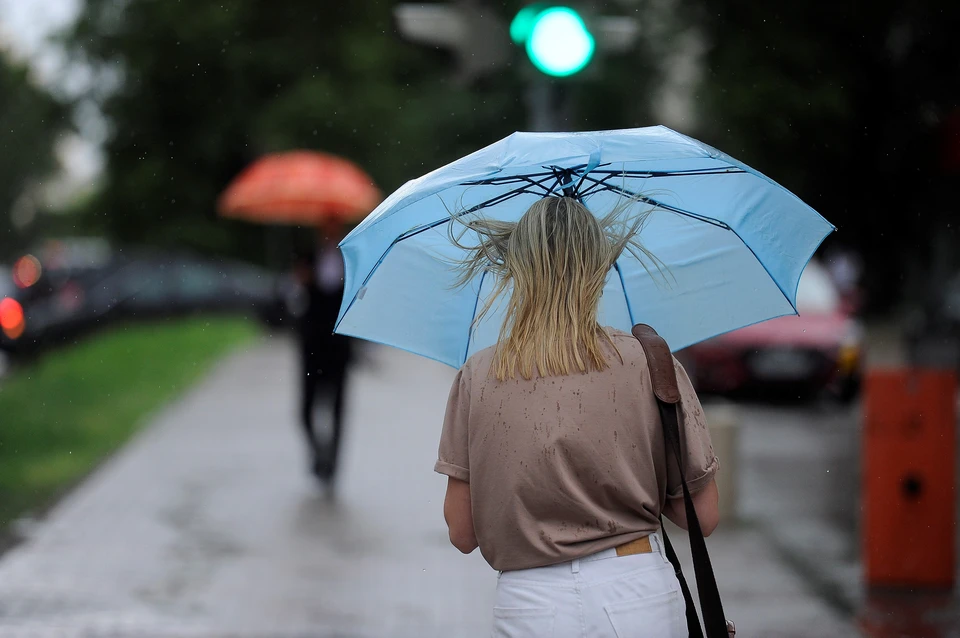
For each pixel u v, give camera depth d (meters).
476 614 9.73
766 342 22.75
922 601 9.96
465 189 4.62
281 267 56.03
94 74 60.56
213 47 57.59
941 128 34.75
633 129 4.38
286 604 10.00
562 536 3.89
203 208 60.62
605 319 4.99
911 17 33.03
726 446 12.95
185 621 9.52
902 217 38.03
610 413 3.93
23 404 21.67
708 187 4.72
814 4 32.78
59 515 13.62
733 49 33.06
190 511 13.90
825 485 15.09
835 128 33.22
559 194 4.68
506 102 24.91
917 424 10.37
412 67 56.41
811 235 4.68
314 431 14.77
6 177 88.12
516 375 3.99
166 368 30.47
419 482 15.52
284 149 55.44
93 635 9.12
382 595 10.29
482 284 4.80
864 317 41.59
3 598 10.18
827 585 10.42
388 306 4.82
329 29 57.69
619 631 3.82
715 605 3.91
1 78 62.69
